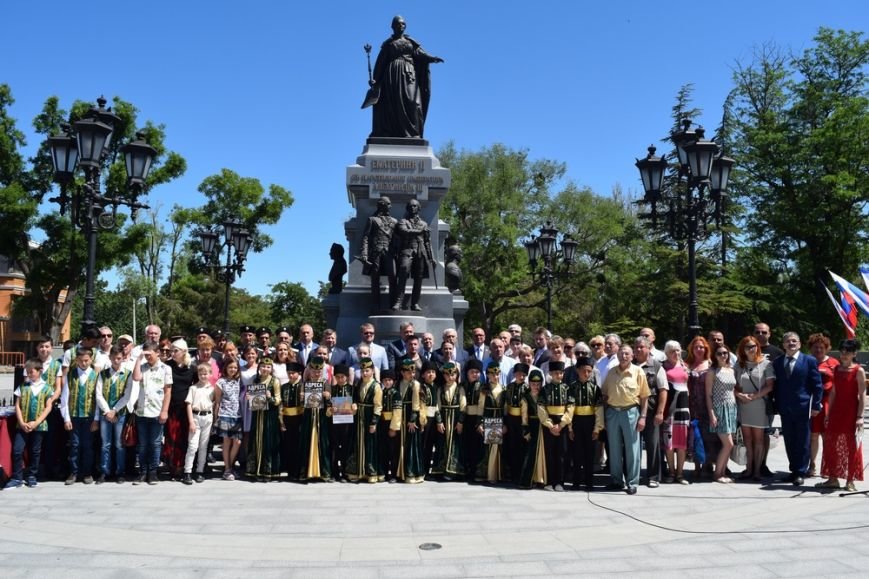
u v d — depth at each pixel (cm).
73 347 1045
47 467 997
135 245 3822
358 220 1584
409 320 1427
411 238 1443
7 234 3666
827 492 908
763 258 3612
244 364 1073
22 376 1002
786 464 1156
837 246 3384
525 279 4144
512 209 4028
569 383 970
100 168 1175
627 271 3856
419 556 605
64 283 3775
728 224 3606
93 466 1006
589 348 1196
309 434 981
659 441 958
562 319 4381
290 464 1004
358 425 988
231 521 738
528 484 935
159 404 973
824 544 645
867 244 3284
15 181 3762
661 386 952
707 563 586
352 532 692
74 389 959
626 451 917
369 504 827
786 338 984
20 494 879
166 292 5628
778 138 3403
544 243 2156
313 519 748
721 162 1309
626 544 647
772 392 1001
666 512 789
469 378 1009
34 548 630
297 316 6400
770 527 714
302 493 895
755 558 600
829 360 1035
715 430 988
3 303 5409
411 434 983
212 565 580
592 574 556
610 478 1002
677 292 3334
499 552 620
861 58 3419
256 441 998
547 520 747
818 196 3366
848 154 3234
